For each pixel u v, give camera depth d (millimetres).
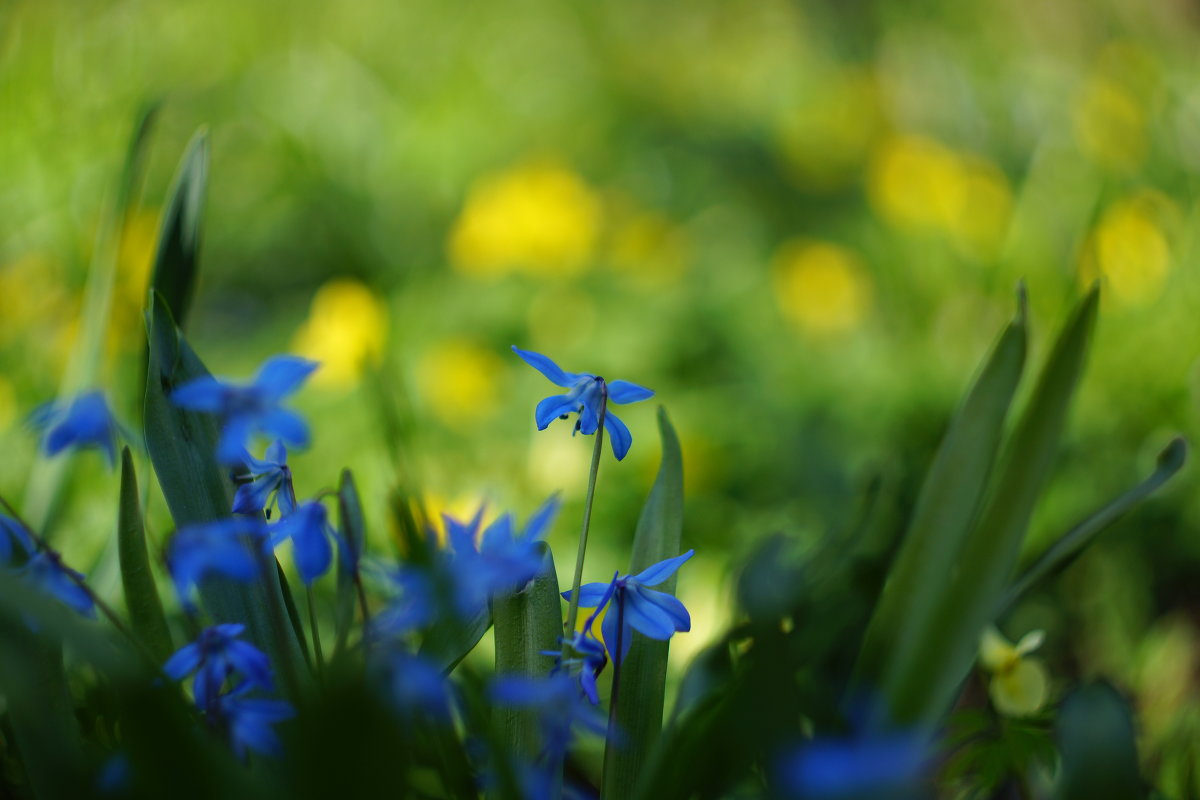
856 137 3088
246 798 585
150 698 578
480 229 2154
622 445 632
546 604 634
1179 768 736
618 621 625
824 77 3488
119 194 779
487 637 839
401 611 597
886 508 715
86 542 873
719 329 2006
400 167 2727
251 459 625
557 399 633
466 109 2969
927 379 1843
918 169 2359
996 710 699
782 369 1905
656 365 1905
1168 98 2410
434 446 1582
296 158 2664
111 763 595
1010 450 667
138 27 2420
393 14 3281
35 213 1629
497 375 1859
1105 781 613
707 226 2686
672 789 629
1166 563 1401
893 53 3518
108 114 1910
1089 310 664
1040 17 3453
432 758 653
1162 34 3070
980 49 3348
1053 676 1181
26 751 603
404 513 646
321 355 1674
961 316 2096
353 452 1473
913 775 586
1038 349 1573
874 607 694
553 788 615
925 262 2270
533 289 2084
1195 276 1892
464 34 3340
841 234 2674
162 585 753
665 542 660
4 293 1521
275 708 610
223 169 2568
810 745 623
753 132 3045
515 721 636
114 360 1202
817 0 3928
